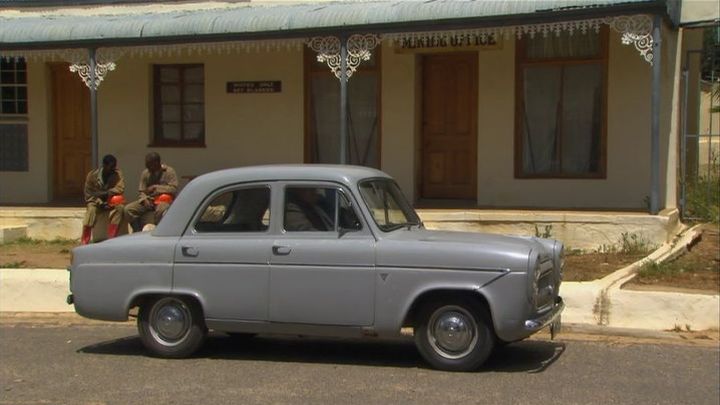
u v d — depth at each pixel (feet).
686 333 26.55
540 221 37.11
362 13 37.99
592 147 42.34
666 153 40.81
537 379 21.33
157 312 23.66
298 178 22.58
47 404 19.61
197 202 23.32
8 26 43.78
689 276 30.22
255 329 22.68
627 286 28.76
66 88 50.42
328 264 21.84
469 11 36.17
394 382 21.09
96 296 23.62
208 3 46.34
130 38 41.22
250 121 47.57
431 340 21.85
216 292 22.74
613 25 34.58
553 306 22.77
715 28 44.34
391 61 44.78
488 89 43.39
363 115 45.96
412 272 21.24
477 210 40.11
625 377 21.61
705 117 49.96
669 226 36.11
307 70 46.55
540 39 42.52
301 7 41.88
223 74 47.75
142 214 38.06
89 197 38.91
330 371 22.34
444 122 45.32
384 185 23.93
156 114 49.26
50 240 43.57
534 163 43.29
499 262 20.71
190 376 21.91
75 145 50.49
